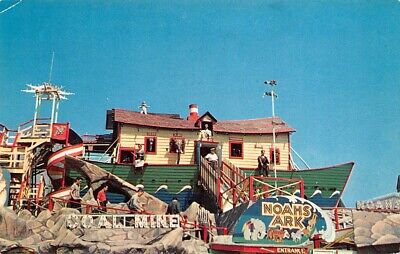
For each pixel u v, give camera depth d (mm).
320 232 24078
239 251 22812
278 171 34656
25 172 31797
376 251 23438
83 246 21500
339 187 34969
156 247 21516
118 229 22984
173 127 36312
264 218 23891
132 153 35312
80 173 32312
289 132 37688
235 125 38312
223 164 33562
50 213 25578
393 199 25828
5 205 29016
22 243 22531
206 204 32875
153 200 30969
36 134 33594
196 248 22953
